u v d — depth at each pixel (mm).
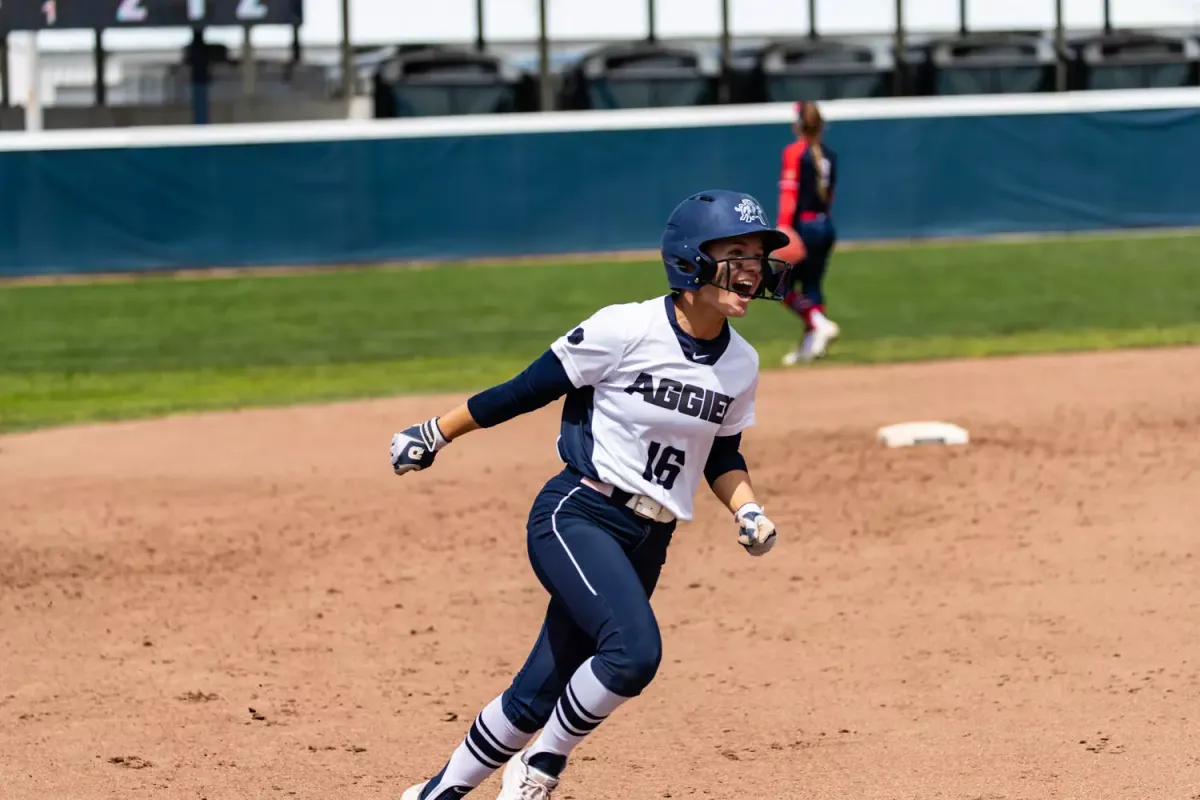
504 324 69312
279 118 110875
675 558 31891
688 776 20266
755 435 42625
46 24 102500
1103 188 98688
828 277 82500
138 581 30656
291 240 93438
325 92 115875
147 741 21859
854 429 43000
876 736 21656
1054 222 98750
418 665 25438
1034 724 21922
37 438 45188
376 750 21453
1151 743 20938
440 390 52000
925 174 97375
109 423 47500
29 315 75812
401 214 94000
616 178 95188
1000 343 60000
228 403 50719
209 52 111875
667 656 25719
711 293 16109
